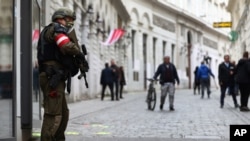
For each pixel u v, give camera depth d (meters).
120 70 27.81
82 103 21.75
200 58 65.50
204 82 27.05
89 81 27.22
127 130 10.90
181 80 57.81
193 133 10.37
